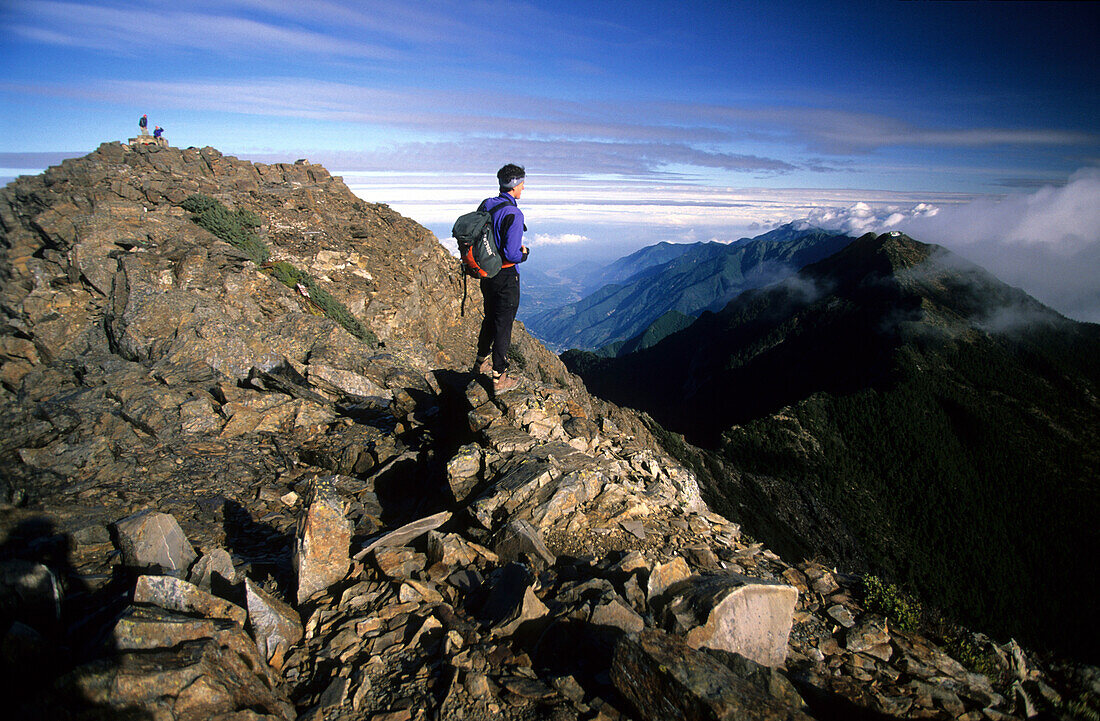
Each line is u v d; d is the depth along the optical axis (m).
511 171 6.74
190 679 3.29
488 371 8.71
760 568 5.93
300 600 5.00
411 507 7.69
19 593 4.07
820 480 155.75
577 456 7.12
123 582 5.20
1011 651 5.16
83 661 3.54
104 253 16.80
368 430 10.98
